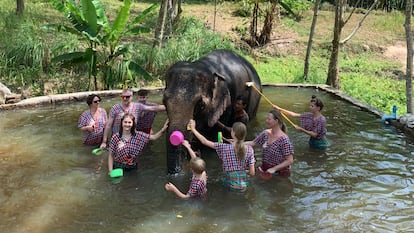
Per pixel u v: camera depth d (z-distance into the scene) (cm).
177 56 1216
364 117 901
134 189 558
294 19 2075
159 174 602
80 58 1040
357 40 1844
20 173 596
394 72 1544
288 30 1903
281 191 561
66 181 577
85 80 1115
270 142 599
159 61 1199
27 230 459
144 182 578
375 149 712
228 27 1872
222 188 566
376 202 535
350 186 579
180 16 1798
